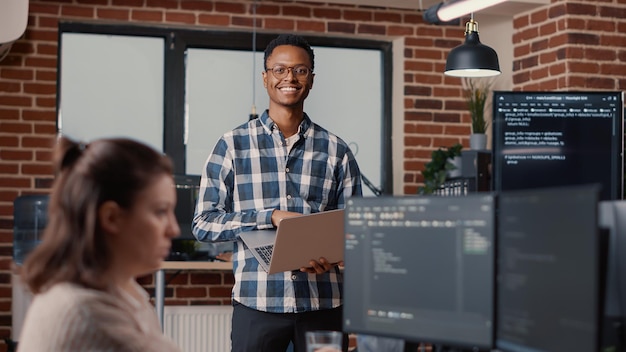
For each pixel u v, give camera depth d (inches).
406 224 83.2
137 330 65.4
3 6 206.5
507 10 250.1
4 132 236.2
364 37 263.4
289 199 133.4
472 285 78.7
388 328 83.8
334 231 124.6
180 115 251.4
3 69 236.4
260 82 257.3
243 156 134.2
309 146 135.9
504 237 77.4
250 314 130.1
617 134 158.9
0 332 232.7
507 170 158.1
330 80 263.6
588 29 238.5
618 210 83.3
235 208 133.9
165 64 250.8
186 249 216.5
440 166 233.9
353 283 86.1
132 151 65.4
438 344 83.2
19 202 229.1
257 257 124.8
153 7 245.1
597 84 238.8
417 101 263.1
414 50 263.0
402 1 251.9
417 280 82.2
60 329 61.7
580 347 69.1
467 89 265.7
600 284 72.4
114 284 65.0
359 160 265.1
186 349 238.5
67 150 65.6
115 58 248.7
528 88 250.2
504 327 76.9
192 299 245.1
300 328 129.7
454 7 152.3
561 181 158.4
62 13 239.6
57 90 243.6
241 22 250.5
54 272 63.6
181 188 217.0
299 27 254.1
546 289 72.6
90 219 63.3
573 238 70.3
